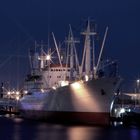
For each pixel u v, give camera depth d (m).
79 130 103.88
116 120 139.62
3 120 138.62
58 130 103.88
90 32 118.25
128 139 91.44
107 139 91.06
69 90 114.81
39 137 92.69
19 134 98.19
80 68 121.88
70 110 116.12
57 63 139.88
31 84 147.50
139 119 135.25
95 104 112.00
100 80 110.38
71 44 128.38
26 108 146.88
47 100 125.12
